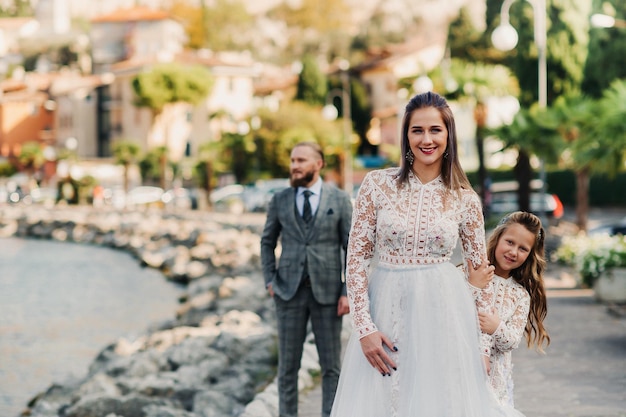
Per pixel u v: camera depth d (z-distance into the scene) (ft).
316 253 21.03
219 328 42.45
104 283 79.15
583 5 109.50
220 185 206.08
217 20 349.20
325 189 21.38
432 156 13.64
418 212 13.74
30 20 355.97
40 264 98.17
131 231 127.03
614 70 136.46
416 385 13.53
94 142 265.54
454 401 13.44
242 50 350.23
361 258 14.06
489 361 14.52
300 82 232.73
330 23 344.90
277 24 350.02
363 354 14.01
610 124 50.19
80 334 51.75
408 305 13.76
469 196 13.94
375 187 14.01
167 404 29.55
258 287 58.95
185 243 110.73
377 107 245.65
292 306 21.15
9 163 261.65
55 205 201.26
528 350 32.81
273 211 21.76
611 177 55.26
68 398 33.73
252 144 193.36
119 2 369.50
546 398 25.12
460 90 106.93
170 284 78.48
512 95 110.73
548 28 109.19
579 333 36.60
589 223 127.65
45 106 286.66
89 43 348.59
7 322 56.34
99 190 204.33
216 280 66.13
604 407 23.86
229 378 32.81
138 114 254.88
